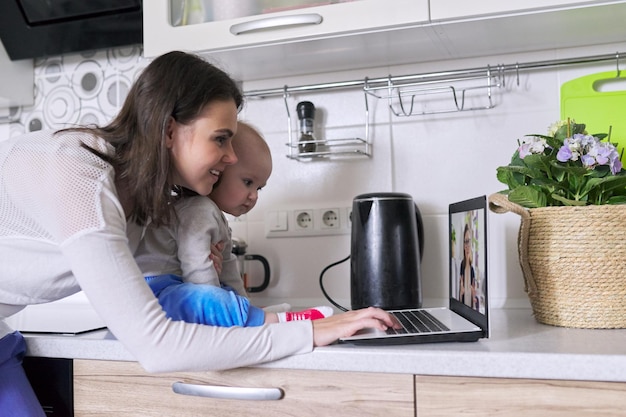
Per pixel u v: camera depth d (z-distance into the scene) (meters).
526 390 0.89
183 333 0.91
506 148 1.50
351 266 1.39
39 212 0.93
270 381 1.00
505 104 1.50
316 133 1.63
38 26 1.68
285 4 1.36
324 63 1.54
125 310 0.88
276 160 1.66
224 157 1.08
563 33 1.35
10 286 1.01
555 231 1.13
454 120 1.53
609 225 1.09
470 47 1.44
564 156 1.12
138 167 0.98
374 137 1.59
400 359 0.93
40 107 1.84
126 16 1.61
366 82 1.54
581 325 1.11
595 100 1.41
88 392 1.09
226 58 1.47
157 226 1.09
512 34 1.35
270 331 0.96
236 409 1.02
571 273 1.11
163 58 1.04
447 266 1.53
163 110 0.99
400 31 1.30
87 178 0.90
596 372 0.85
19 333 1.11
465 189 1.52
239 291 1.36
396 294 1.32
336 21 1.29
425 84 1.56
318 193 1.62
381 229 1.34
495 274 1.49
